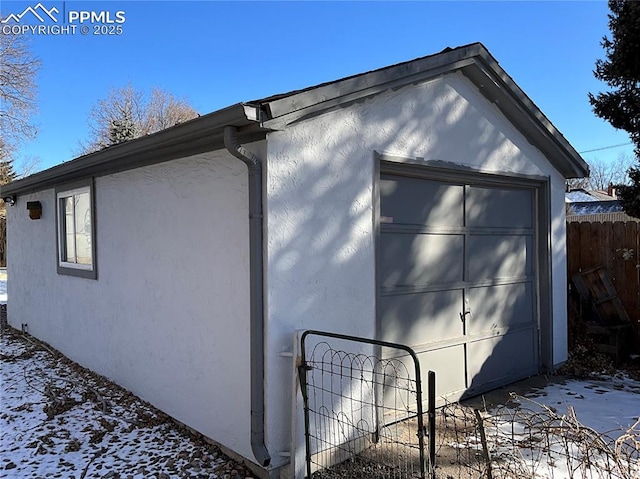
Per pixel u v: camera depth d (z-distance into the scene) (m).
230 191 3.56
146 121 37.22
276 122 3.09
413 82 4.16
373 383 3.86
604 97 7.28
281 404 3.29
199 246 3.90
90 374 5.72
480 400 4.89
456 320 4.89
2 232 20.78
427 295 4.61
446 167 4.61
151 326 4.57
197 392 3.94
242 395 3.47
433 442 2.54
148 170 4.57
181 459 3.54
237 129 3.12
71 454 3.64
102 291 5.50
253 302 3.25
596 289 6.73
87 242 6.07
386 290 4.21
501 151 5.29
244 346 3.45
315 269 3.51
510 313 5.55
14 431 4.11
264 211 3.24
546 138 5.60
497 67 4.85
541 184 5.88
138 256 4.76
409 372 4.38
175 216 4.19
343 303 3.69
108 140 36.69
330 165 3.61
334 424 3.55
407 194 4.44
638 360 6.27
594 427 4.12
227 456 3.60
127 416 4.38
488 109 5.13
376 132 3.98
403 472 3.32
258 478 3.29
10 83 22.38
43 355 6.71
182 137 3.46
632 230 6.46
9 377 5.73
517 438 3.80
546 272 5.86
